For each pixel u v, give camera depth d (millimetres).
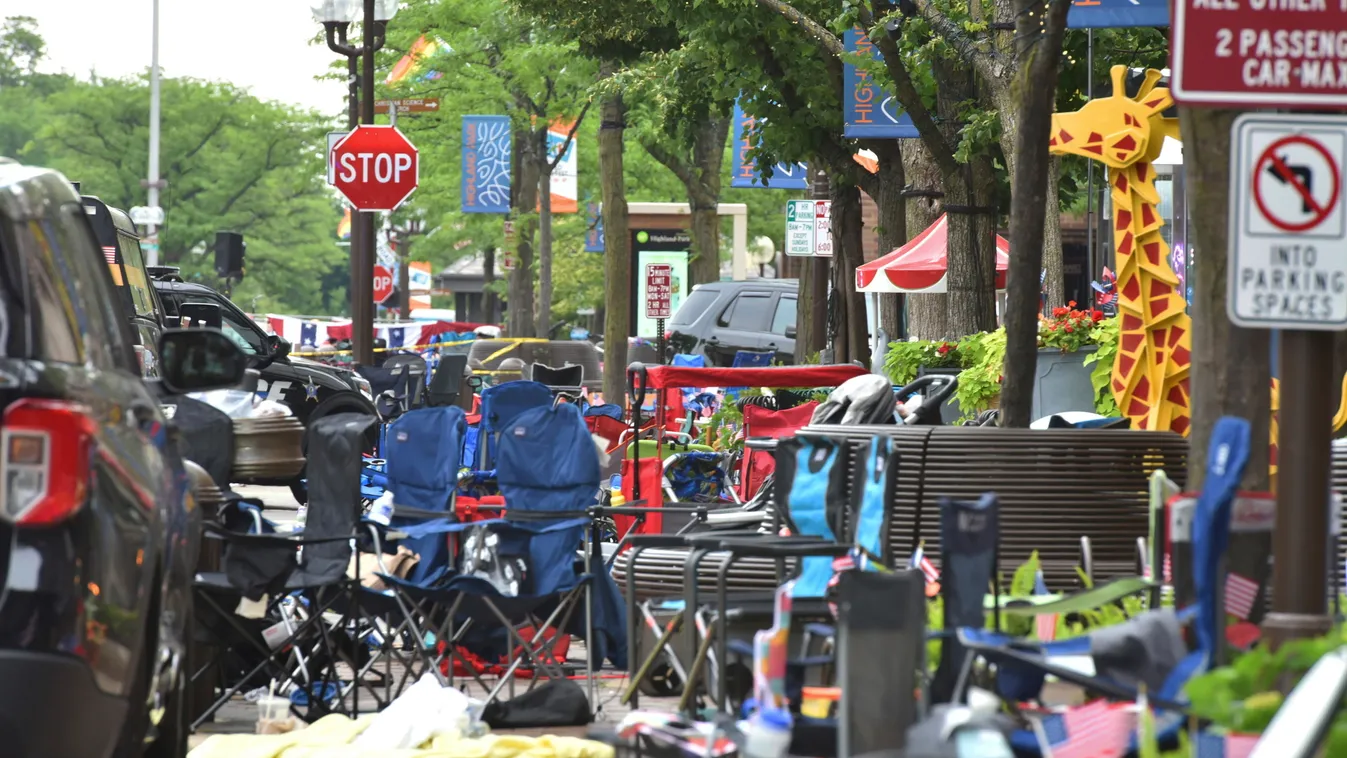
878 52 51875
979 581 15844
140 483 15477
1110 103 34594
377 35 63906
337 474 24062
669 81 67188
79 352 15148
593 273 167875
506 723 23297
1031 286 25719
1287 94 15609
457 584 23547
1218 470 14516
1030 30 25141
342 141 56406
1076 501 23656
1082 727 14062
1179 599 16328
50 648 13555
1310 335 15305
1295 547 15273
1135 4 39938
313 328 118188
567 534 24953
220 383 19359
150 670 16172
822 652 20531
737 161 82250
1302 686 11680
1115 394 35219
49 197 15945
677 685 25047
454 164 127812
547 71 111312
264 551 22938
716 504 36719
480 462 35500
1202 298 18984
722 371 39031
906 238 64250
